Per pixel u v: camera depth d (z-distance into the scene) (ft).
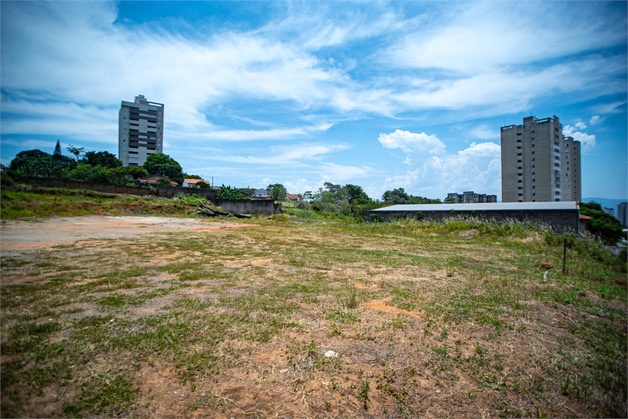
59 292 15.47
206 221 70.90
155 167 212.64
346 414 7.77
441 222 80.18
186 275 20.16
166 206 81.10
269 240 41.57
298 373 9.35
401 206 108.47
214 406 7.77
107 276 18.92
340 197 139.44
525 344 12.02
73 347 10.05
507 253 36.78
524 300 17.85
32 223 41.75
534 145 182.39
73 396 7.80
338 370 9.62
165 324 12.10
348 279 21.33
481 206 91.25
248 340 11.17
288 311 14.19
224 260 26.23
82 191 72.08
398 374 9.59
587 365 10.54
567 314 15.71
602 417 8.03
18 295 14.76
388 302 16.34
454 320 14.05
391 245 42.09
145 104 274.36
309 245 38.88
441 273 24.48
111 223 51.57
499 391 8.99
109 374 8.77
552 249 39.32
